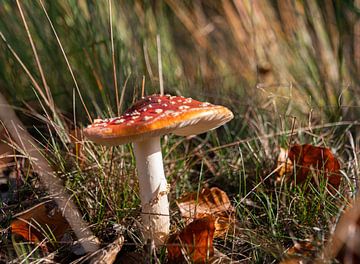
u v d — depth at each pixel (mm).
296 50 1259
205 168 1084
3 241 925
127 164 1030
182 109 847
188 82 1260
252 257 896
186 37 1431
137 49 1227
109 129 829
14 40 1152
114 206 960
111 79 1157
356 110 1159
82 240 912
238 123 1148
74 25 1165
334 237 850
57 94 1134
